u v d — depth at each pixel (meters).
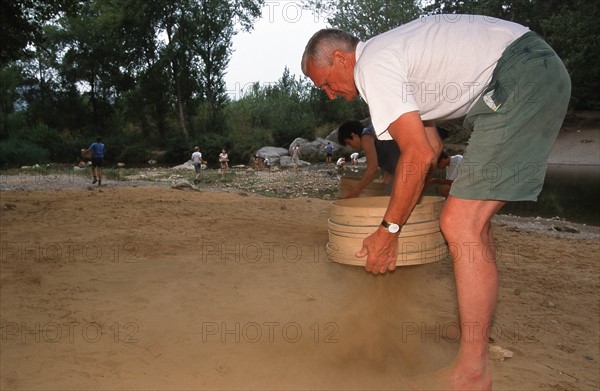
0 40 14.49
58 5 15.48
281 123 47.22
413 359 3.13
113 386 2.72
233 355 3.14
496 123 2.41
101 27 47.81
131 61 50.72
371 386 2.73
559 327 4.04
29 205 9.77
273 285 4.62
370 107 2.48
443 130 4.71
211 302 4.13
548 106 2.40
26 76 55.38
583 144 35.47
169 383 2.76
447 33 2.55
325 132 46.44
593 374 3.20
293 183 24.27
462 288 2.47
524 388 2.92
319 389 2.71
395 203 2.44
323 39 2.78
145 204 10.02
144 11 44.94
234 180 26.20
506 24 2.63
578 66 37.34
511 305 4.54
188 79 48.06
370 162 5.31
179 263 5.31
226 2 45.91
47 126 49.09
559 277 5.70
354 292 4.34
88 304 4.03
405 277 4.28
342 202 3.31
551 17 36.91
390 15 37.38
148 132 51.12
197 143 43.59
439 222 2.60
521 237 8.64
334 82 2.85
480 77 2.51
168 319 3.75
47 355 3.10
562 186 21.44
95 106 55.56
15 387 2.69
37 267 5.02
